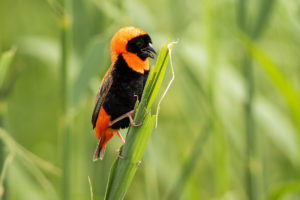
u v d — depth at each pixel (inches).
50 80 595.5
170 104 566.3
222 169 390.0
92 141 489.1
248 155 415.8
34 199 440.1
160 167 456.4
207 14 382.9
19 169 432.8
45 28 635.5
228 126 438.6
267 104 456.4
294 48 484.1
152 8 564.1
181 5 425.1
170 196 404.8
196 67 443.5
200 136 396.5
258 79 548.4
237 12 397.7
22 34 583.8
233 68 461.7
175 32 425.1
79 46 385.1
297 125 367.2
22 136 550.0
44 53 492.1
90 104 476.4
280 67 510.3
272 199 356.2
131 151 244.1
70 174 366.9
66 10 349.4
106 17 422.6
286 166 515.2
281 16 467.8
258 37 395.5
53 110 586.2
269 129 442.6
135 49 330.3
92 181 466.6
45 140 574.9
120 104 335.0
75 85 352.2
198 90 436.8
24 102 572.7
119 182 245.9
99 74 436.1
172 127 539.5
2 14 580.7
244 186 437.7
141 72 335.0
